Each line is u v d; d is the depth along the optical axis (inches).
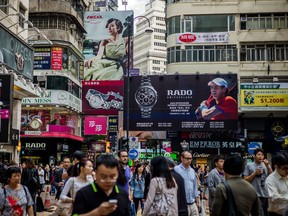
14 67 826.2
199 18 1280.8
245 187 176.4
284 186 233.8
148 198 223.5
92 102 1392.7
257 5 1266.0
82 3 1692.9
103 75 1765.5
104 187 135.6
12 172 226.2
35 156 1396.4
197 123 1156.5
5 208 223.1
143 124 1162.0
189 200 294.5
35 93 923.4
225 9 1274.6
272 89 1203.9
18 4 959.0
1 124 669.3
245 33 1262.3
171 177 227.8
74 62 1518.2
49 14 1401.3
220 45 1268.5
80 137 1521.9
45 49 1390.3
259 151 306.2
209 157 1264.8
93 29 1788.9
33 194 420.8
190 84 1167.0
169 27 1307.8
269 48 1259.8
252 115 1266.0
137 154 778.8
